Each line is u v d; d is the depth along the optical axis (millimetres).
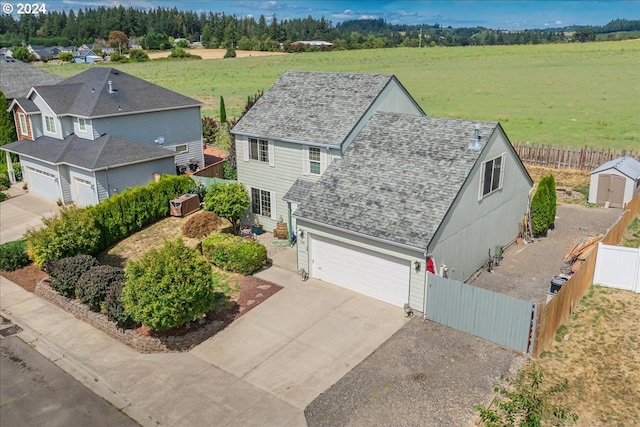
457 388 13078
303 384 13570
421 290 16422
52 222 20625
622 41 129125
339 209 18516
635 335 14875
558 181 31547
